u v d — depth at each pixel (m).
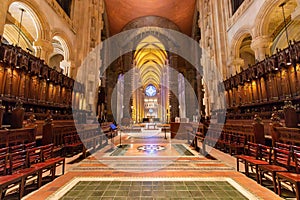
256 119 5.20
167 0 24.06
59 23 11.89
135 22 25.67
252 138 5.92
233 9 13.16
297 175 2.89
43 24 10.07
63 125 7.69
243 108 10.56
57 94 10.61
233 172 4.50
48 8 10.60
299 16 7.39
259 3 9.68
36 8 9.47
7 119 6.52
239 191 3.31
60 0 12.56
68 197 3.08
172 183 3.74
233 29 12.61
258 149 4.31
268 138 5.84
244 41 14.92
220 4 14.62
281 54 7.33
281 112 6.78
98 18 18.45
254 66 9.11
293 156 3.15
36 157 3.99
